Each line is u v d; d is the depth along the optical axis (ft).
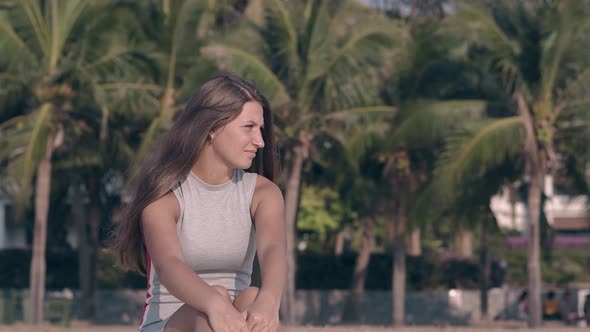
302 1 88.43
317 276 108.88
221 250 9.87
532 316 86.07
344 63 81.71
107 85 86.33
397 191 96.22
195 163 9.89
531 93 82.74
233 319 8.46
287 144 86.02
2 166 91.76
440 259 110.73
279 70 82.28
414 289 109.81
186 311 9.17
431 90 85.10
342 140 84.74
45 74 83.97
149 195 9.57
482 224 98.53
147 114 87.61
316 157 88.94
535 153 82.89
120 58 85.66
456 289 109.91
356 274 102.17
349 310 101.65
